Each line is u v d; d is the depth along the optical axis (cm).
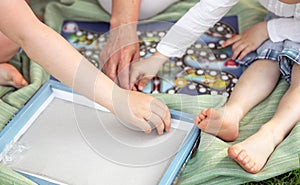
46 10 193
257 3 196
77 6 194
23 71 177
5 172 141
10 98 164
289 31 168
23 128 155
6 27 133
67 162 147
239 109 158
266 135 149
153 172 144
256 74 164
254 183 146
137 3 173
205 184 144
